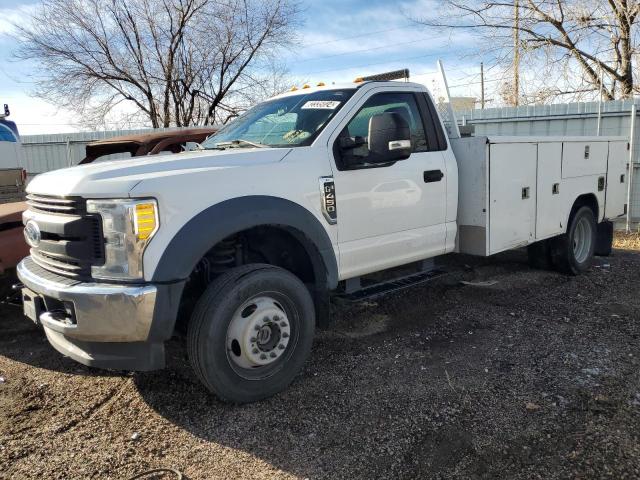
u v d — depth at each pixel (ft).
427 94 16.83
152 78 75.56
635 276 22.33
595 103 34.42
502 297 19.36
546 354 14.24
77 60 73.46
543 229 19.86
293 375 12.69
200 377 11.60
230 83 78.33
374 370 13.61
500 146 17.30
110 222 10.61
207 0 72.79
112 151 24.61
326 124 14.07
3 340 16.67
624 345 14.70
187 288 12.61
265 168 12.37
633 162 33.58
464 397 12.08
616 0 45.52
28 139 57.41
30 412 12.11
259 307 11.93
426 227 16.26
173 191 10.86
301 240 13.19
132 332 10.55
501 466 9.61
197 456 10.24
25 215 12.90
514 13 48.96
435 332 16.07
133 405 12.26
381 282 16.06
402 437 10.62
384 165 14.73
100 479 9.61
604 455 9.78
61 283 11.07
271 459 10.09
